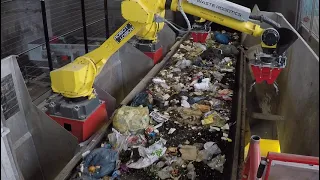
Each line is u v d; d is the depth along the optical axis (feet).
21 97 9.26
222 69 14.42
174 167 7.96
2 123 5.91
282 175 5.18
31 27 14.85
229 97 11.67
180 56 16.39
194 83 12.82
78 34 17.46
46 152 9.74
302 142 9.71
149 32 15.55
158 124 9.81
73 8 16.87
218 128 9.66
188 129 9.65
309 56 10.37
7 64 8.64
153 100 11.13
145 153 8.32
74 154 9.18
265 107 14.82
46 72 14.32
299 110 10.66
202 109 10.73
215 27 20.95
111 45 9.05
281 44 7.45
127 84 15.64
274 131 12.96
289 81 12.86
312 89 9.43
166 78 13.55
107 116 10.44
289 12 19.62
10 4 13.64
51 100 9.68
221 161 8.14
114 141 8.90
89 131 9.46
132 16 8.33
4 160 5.84
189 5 7.86
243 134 9.31
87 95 9.46
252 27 7.68
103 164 7.83
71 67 8.96
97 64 9.30
